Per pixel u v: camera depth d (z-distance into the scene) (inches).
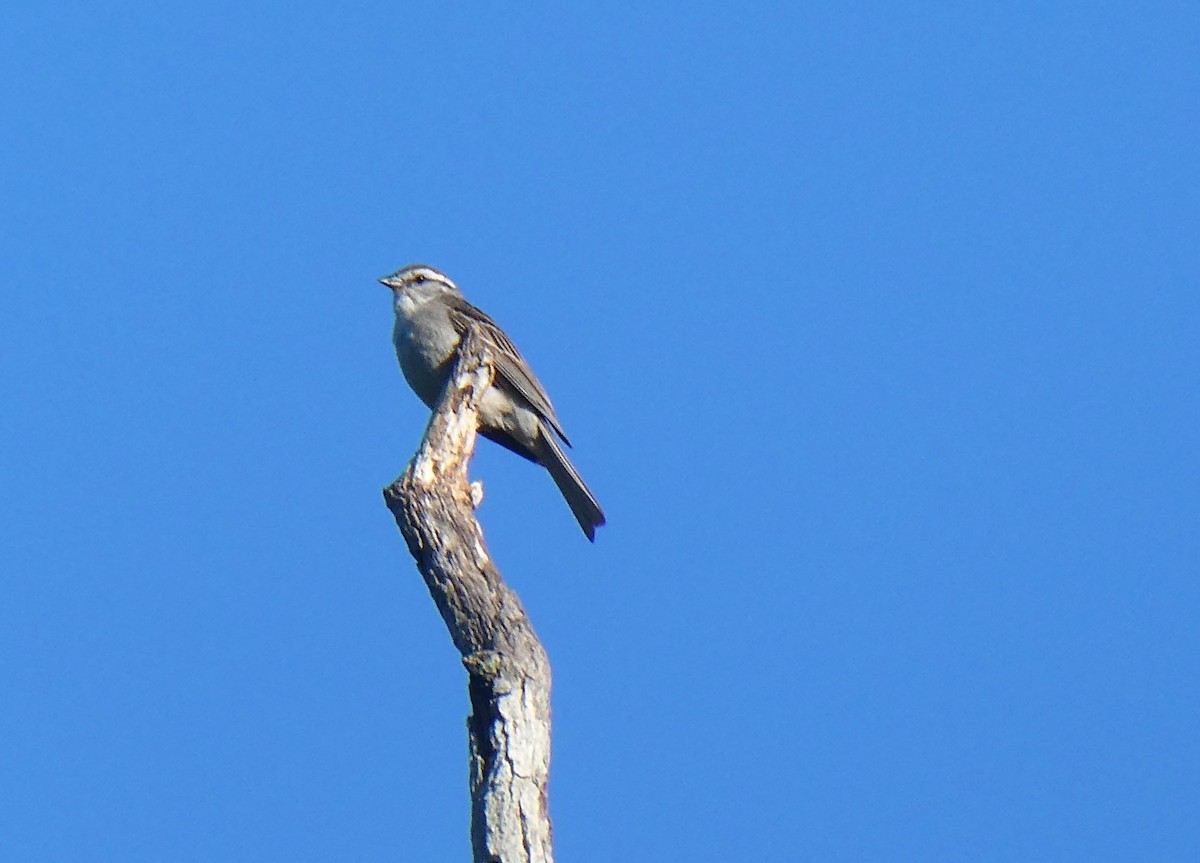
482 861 399.5
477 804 405.4
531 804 405.1
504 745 410.3
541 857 400.2
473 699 418.9
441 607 440.8
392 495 454.9
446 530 449.4
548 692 420.8
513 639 425.7
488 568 443.5
